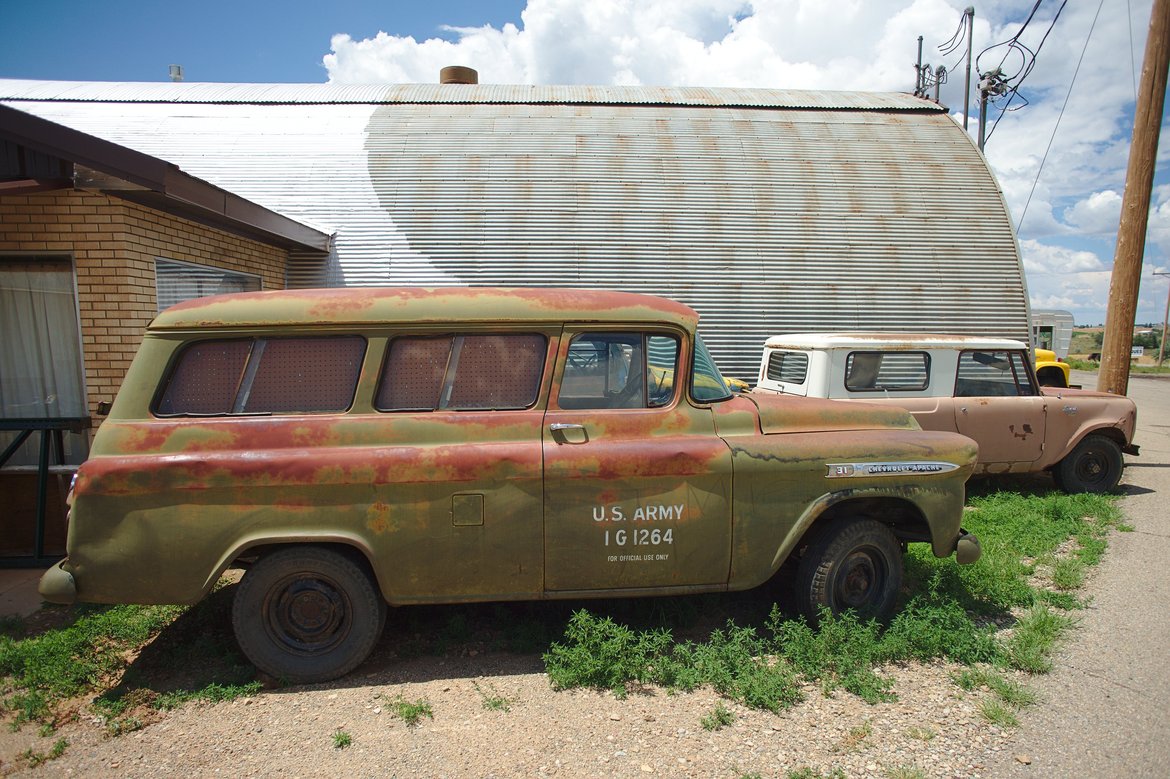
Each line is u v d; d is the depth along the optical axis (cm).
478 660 367
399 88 1238
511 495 345
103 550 322
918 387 686
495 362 360
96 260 545
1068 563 495
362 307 350
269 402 344
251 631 338
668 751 285
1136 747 286
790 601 427
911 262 1012
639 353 373
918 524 415
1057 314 2312
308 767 276
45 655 363
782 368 745
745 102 1215
